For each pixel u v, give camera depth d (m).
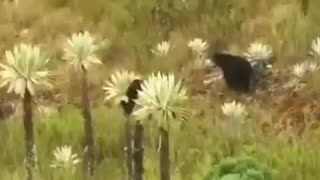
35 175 8.41
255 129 15.18
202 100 18.03
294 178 11.75
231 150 13.65
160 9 24.44
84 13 24.67
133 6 24.67
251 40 22.67
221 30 23.47
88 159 11.28
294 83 18.62
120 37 23.30
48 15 24.48
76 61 10.73
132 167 8.97
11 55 8.58
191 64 20.81
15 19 24.38
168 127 7.07
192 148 13.88
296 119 15.94
